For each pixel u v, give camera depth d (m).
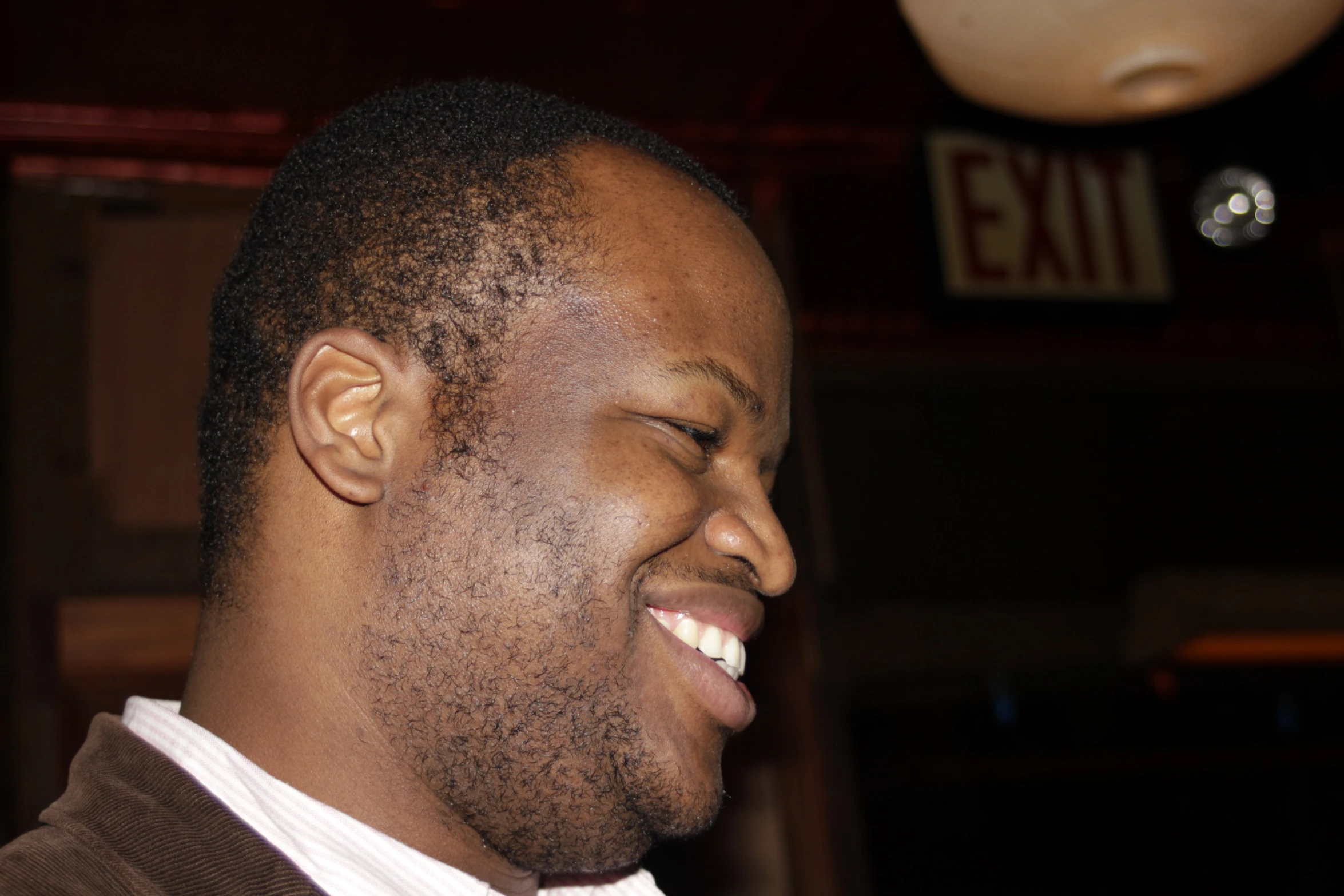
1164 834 7.82
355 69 3.69
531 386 1.05
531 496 1.03
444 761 1.02
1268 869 7.91
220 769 0.96
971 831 7.67
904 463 5.07
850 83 4.00
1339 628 5.26
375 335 1.07
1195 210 4.95
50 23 3.38
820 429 5.01
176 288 3.80
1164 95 2.61
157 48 3.53
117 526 3.66
